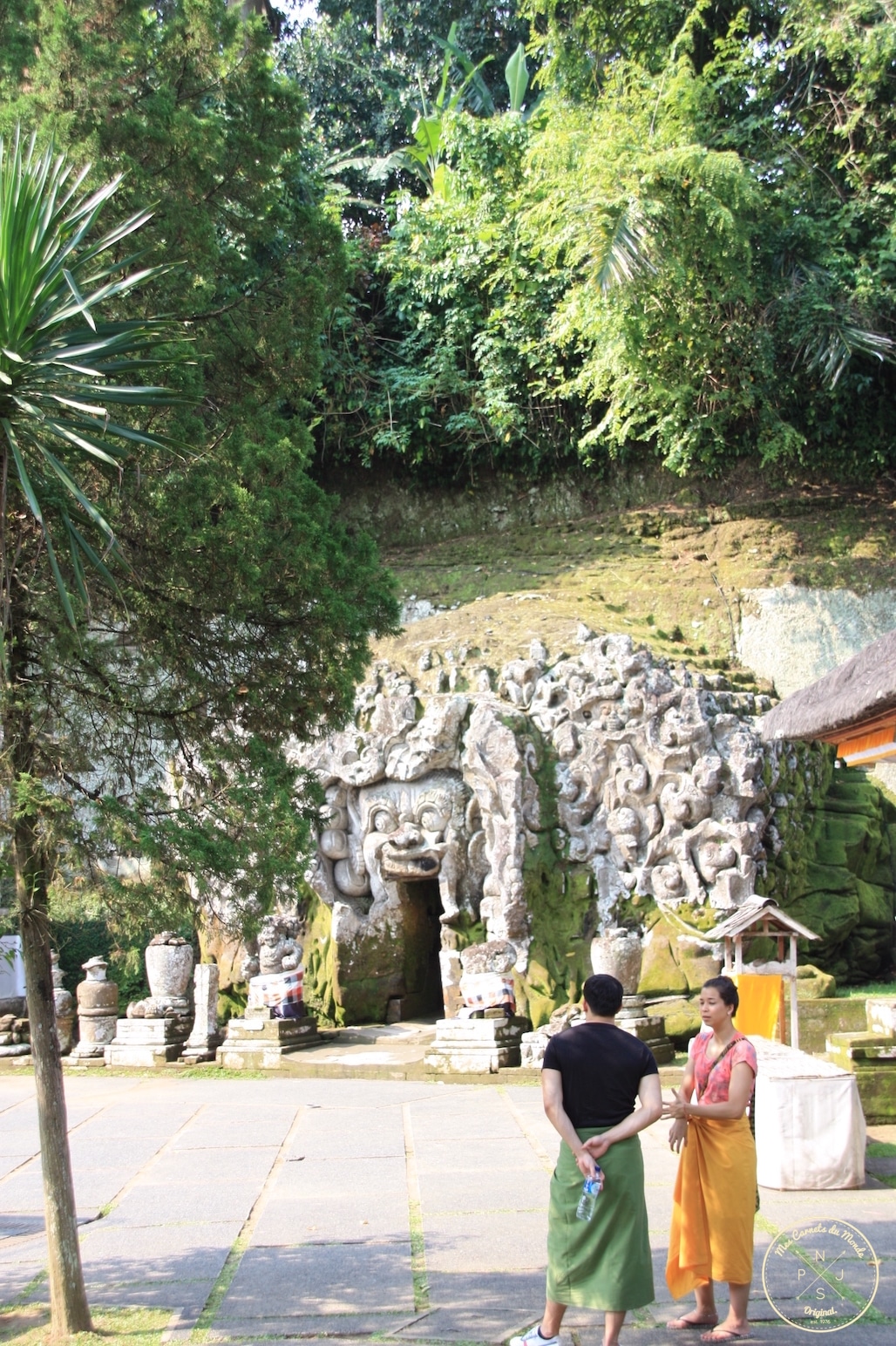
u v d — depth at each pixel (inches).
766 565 751.7
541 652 589.0
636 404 787.4
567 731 554.3
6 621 216.1
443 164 971.9
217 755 243.0
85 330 213.6
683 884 526.6
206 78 295.7
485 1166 320.8
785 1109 283.9
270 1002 517.0
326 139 1123.9
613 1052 178.4
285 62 1141.1
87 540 232.5
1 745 221.9
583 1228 171.9
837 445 808.9
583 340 818.8
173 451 235.8
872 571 727.1
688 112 737.6
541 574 780.0
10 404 207.8
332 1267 239.9
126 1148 357.4
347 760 564.1
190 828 220.1
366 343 911.0
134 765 240.5
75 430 212.8
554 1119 174.4
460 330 885.2
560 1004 505.0
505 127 853.8
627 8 807.1
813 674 701.3
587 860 542.0
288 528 256.5
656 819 534.9
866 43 731.4
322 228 300.2
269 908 241.8
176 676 243.9
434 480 905.5
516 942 518.6
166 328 238.8
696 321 746.2
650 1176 305.0
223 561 237.5
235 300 288.8
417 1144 351.3
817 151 805.2
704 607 725.9
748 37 821.9
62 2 278.1
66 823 212.2
